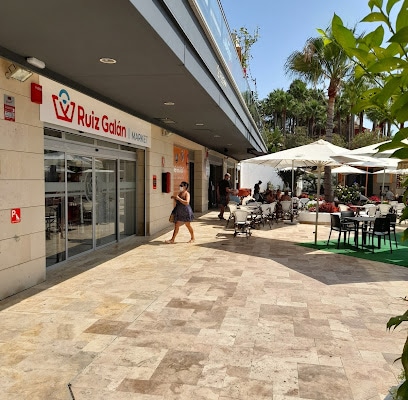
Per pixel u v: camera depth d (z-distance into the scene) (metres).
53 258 7.26
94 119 7.86
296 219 16.19
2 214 5.33
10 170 5.46
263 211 13.45
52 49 4.87
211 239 10.73
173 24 4.93
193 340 4.14
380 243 10.47
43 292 5.76
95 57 5.18
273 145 43.97
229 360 3.70
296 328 4.50
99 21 4.00
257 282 6.40
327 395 3.13
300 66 16.11
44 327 4.46
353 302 5.47
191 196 18.56
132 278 6.57
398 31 1.12
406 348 1.35
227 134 13.63
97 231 9.02
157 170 11.84
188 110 9.09
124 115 9.30
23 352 3.84
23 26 4.14
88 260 7.92
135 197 11.19
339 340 4.19
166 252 8.83
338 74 15.72
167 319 4.73
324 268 7.48
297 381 3.34
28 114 5.81
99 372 3.46
